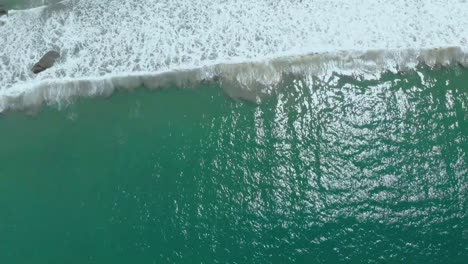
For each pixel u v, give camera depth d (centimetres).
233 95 1873
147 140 1834
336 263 1634
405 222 1659
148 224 1722
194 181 1766
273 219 1700
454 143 1748
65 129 1877
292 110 1831
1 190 1802
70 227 1739
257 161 1777
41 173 1816
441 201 1677
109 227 1730
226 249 1677
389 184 1711
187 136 1830
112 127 1867
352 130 1794
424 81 1842
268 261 1653
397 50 1900
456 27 1938
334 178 1733
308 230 1678
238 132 1817
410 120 1792
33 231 1744
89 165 1814
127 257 1691
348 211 1689
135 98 1902
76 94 1917
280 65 1909
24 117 1902
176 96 1892
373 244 1645
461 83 1830
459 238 1628
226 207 1727
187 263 1669
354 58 1902
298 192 1727
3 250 1730
